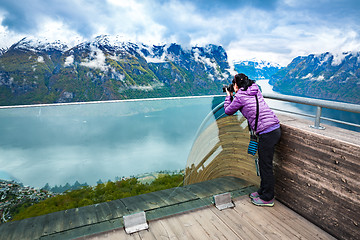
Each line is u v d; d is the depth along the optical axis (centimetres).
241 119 227
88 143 6500
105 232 150
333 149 149
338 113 6775
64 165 4850
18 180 3966
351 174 139
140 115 9806
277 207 191
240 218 173
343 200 145
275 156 202
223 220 170
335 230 152
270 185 186
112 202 184
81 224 155
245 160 227
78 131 7756
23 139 6788
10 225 151
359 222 137
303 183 175
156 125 8262
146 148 5403
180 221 166
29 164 4916
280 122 198
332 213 153
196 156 226
